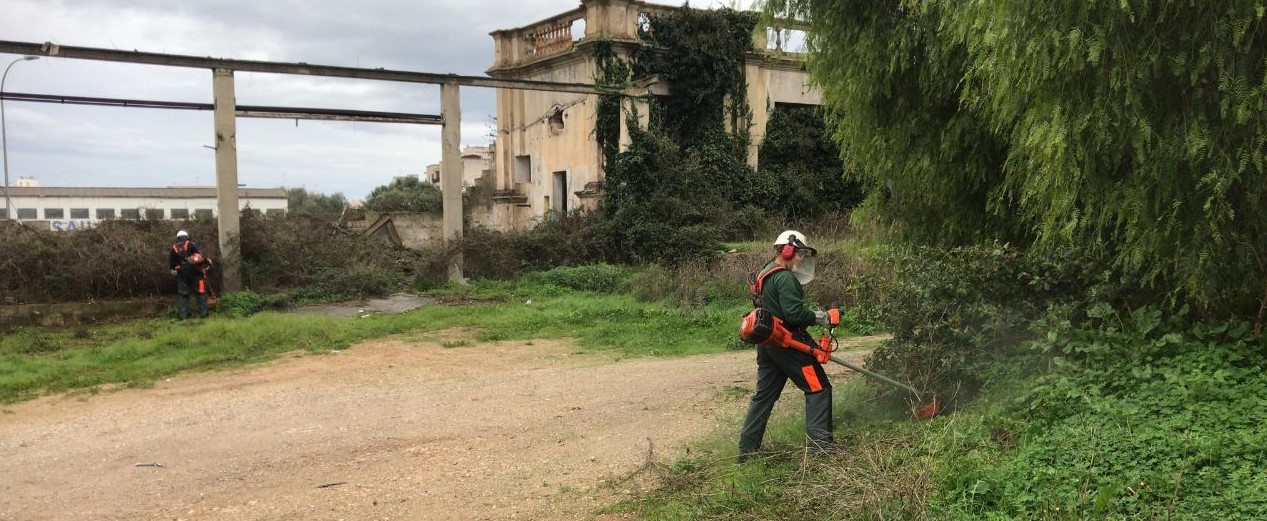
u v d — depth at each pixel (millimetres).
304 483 5750
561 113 25656
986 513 3562
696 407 7355
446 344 12133
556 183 26266
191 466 6270
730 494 4449
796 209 25562
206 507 5305
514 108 27438
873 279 6051
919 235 7191
